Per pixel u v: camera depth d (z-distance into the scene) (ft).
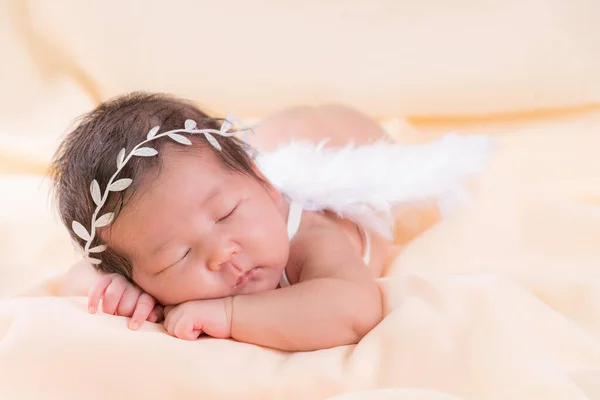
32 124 8.44
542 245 5.70
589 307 4.63
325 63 8.64
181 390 3.83
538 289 4.84
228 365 4.01
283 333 4.42
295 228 5.38
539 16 8.21
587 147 7.34
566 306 4.73
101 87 9.15
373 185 5.97
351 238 5.84
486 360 3.91
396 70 8.52
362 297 4.61
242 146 5.34
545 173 6.90
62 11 9.03
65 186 4.99
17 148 7.88
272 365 4.14
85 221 4.89
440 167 6.24
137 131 4.94
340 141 6.88
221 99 8.93
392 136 8.07
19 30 9.11
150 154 4.72
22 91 8.77
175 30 8.83
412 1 8.41
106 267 4.98
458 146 6.59
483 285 4.54
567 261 5.48
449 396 3.49
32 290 5.40
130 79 9.05
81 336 4.06
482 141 6.78
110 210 4.71
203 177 4.73
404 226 6.34
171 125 5.02
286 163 6.15
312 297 4.52
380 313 4.66
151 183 4.65
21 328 4.14
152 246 4.60
